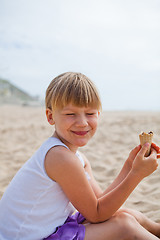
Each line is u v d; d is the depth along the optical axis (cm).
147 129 312
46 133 311
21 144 251
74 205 75
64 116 75
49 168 73
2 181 146
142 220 83
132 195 123
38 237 73
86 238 73
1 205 77
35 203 74
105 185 138
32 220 73
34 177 75
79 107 75
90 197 74
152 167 76
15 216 74
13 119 484
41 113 654
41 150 77
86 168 94
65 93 74
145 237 71
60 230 74
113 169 161
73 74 79
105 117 491
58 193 75
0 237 73
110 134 290
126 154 201
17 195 75
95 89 78
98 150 217
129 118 440
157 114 543
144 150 76
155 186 131
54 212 75
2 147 236
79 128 75
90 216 75
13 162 185
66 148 76
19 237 73
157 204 112
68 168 73
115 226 73
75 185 73
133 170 77
